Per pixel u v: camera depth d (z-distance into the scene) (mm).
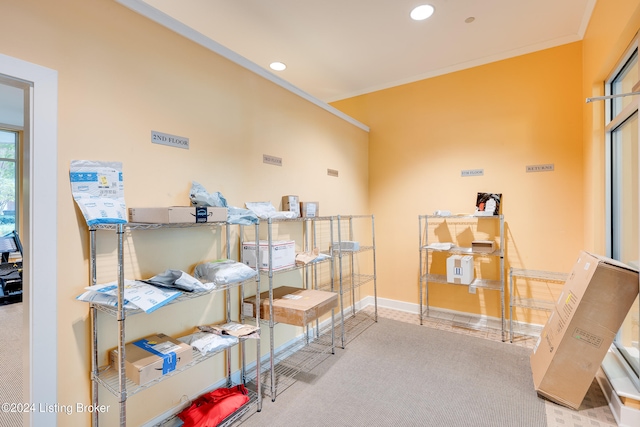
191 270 1976
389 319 3539
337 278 3475
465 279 3064
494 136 3275
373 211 4094
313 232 3113
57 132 1394
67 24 1432
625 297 1810
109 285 1465
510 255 3211
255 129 2447
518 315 3230
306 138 3021
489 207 3215
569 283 2230
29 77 1310
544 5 2432
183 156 1926
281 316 2172
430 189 3656
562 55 2945
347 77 3721
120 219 1526
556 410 1933
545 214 3049
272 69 3480
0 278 4305
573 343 1927
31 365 1328
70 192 1437
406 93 3799
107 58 1573
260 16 2518
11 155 5805
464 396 2080
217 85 2145
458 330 3188
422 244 3713
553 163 3008
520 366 2459
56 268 1391
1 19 1242
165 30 1837
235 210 2021
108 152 1572
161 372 1463
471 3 2393
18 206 5859
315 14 2504
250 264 2225
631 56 1998
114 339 1598
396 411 1930
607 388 2014
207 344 1715
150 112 1758
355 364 2514
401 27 2701
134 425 1674
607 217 2398
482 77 3328
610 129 2334
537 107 3066
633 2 1600
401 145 3854
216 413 1794
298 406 1979
